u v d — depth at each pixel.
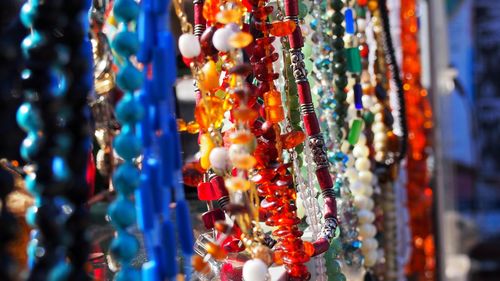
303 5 0.53
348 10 0.58
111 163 0.52
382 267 0.63
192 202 0.57
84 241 0.38
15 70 0.39
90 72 0.42
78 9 0.39
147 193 0.41
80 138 0.39
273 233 0.49
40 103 0.38
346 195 0.57
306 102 0.50
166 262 0.41
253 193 0.47
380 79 0.63
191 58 0.46
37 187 0.38
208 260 0.51
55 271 0.38
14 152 0.39
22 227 0.46
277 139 0.48
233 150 0.45
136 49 0.41
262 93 0.48
